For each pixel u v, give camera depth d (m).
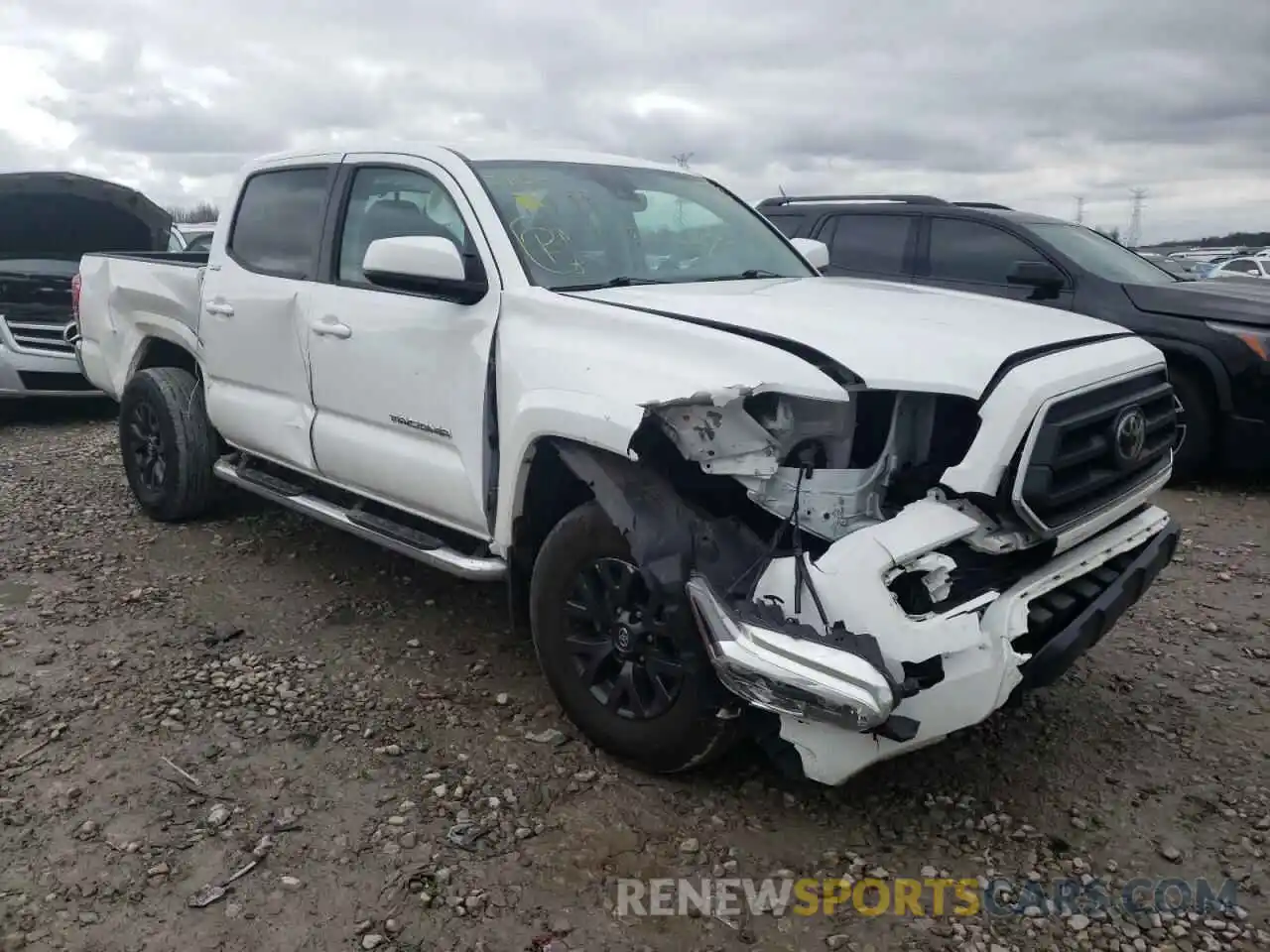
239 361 4.93
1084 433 3.06
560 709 3.69
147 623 4.46
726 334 2.99
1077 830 3.03
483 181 3.90
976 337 3.07
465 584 4.94
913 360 2.90
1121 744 3.52
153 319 5.62
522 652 4.19
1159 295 7.00
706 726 2.95
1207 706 3.79
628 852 2.89
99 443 8.31
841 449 2.94
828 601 2.70
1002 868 2.86
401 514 4.40
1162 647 4.32
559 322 3.37
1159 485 3.53
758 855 2.89
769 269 4.43
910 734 2.66
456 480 3.75
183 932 2.56
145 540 5.55
